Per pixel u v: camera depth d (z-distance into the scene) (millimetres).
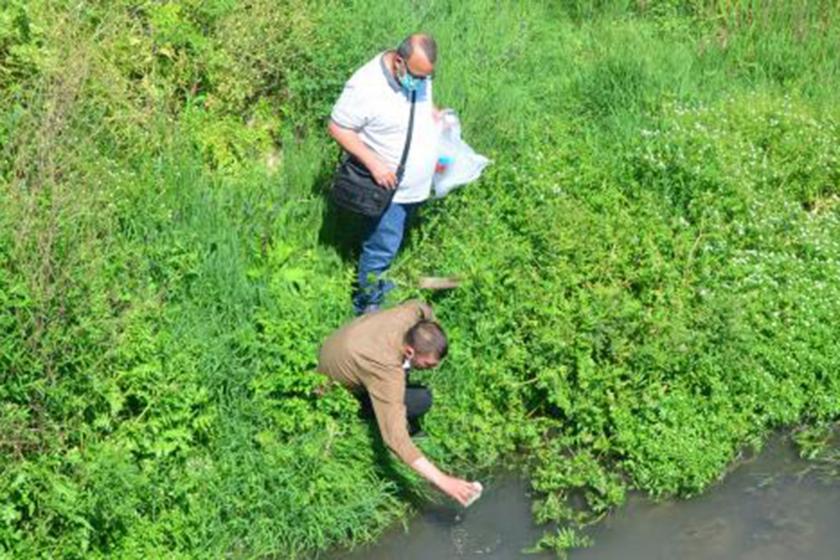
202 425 6871
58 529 6418
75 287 6789
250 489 6918
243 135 8656
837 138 9500
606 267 8156
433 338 6906
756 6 10688
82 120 7816
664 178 8828
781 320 8172
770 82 10258
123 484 6434
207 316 7426
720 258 8375
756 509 7371
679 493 7434
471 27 10086
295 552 6914
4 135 7586
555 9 10750
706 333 7848
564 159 8945
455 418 7586
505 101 9328
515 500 7375
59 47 8070
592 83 9742
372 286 7926
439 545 7055
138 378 6797
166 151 8172
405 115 7598
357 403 7168
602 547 7082
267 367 7184
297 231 8211
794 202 9000
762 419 7809
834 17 10695
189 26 8695
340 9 9391
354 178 7703
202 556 6715
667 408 7594
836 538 7191
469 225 8312
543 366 7742
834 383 8000
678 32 10648
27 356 6559
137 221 7691
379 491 7184
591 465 7441
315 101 8922
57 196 7152
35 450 6484
